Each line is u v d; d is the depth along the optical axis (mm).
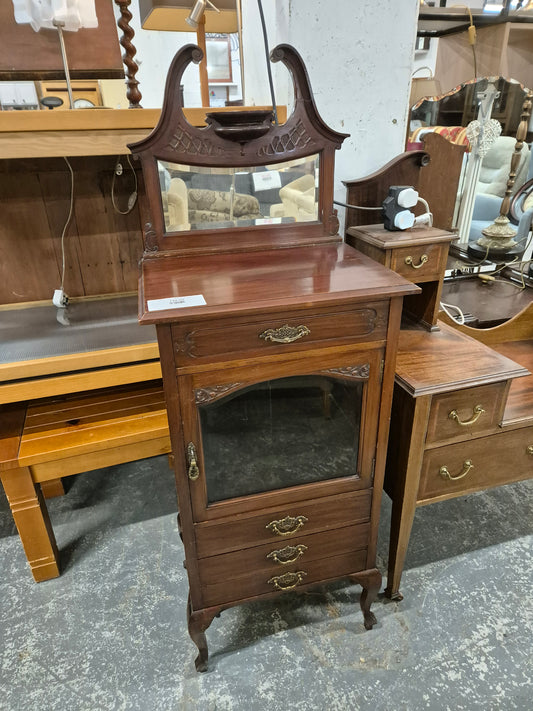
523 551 1331
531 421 1105
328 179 1028
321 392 888
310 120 975
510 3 1611
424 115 1688
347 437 960
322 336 817
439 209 1329
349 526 1036
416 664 1055
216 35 2332
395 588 1193
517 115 1644
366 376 882
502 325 1456
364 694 1002
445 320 1371
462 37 1729
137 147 903
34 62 1097
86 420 1288
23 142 1038
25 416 1313
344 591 1243
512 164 1581
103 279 1517
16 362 1122
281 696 1003
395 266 1078
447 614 1165
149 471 1691
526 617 1151
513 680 1018
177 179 950
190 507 907
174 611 1187
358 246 1188
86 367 1161
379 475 999
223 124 932
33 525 1201
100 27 1106
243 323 765
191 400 808
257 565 1011
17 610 1194
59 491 1569
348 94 1243
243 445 899
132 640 1121
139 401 1379
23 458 1128
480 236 1726
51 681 1037
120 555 1350
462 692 999
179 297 765
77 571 1303
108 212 1433
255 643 1113
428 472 1085
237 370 805
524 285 1631
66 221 1406
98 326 1335
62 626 1154
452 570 1278
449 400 1001
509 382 1035
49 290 1476
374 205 1229
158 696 1008
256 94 1526
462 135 1539
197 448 853
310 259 970
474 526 1420
